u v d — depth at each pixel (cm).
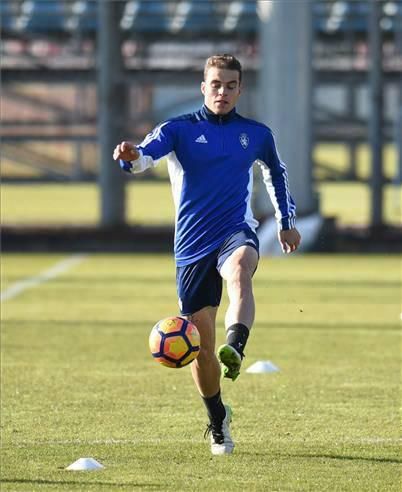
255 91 10900
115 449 2511
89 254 9600
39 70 10462
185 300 2380
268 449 2511
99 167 10294
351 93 12375
